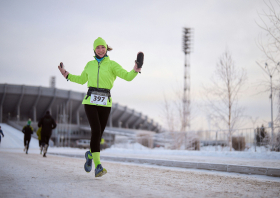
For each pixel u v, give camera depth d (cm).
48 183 355
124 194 291
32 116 9062
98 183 365
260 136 1312
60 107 9356
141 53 372
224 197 291
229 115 1900
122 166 689
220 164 639
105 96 412
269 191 339
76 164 700
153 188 340
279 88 1217
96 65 417
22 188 316
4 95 8188
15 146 4034
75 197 270
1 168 556
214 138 1625
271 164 766
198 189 343
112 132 7856
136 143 2480
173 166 761
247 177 510
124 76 400
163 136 2273
